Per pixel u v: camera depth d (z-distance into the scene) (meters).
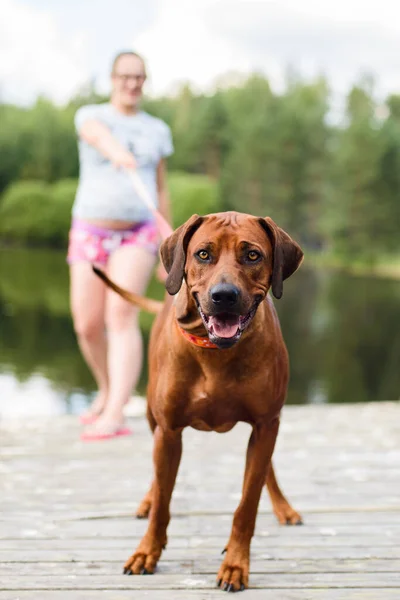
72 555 2.88
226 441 4.62
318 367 12.29
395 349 14.18
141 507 3.30
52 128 57.50
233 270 2.21
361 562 2.80
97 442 4.55
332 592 2.55
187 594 2.53
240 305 2.18
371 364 12.55
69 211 49.56
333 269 40.72
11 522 3.24
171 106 69.62
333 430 4.94
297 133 50.75
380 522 3.23
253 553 2.88
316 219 51.25
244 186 51.00
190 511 3.36
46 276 26.25
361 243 43.94
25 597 2.52
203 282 2.27
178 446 2.64
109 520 3.27
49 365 11.16
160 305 3.23
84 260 4.54
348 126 50.06
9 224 50.25
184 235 2.34
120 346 4.64
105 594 2.53
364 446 4.52
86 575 2.69
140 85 4.48
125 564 2.72
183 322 2.39
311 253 48.97
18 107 70.38
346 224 43.91
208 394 2.46
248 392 2.45
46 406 8.78
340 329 16.91
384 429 4.97
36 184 53.88
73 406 8.80
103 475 3.90
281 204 50.78
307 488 3.70
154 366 2.66
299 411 5.56
